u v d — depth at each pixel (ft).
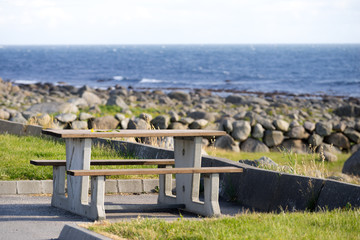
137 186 37.83
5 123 62.75
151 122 84.43
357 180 44.37
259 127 85.97
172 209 32.55
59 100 176.65
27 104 153.48
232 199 36.04
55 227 26.27
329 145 86.99
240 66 506.07
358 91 272.51
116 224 25.02
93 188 28.04
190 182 31.17
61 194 31.50
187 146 31.32
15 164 40.37
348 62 560.20
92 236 22.52
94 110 112.98
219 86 304.91
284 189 32.04
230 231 22.65
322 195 29.73
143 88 286.66
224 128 85.87
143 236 22.39
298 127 87.15
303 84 317.83
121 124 77.92
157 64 552.00
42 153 46.06
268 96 241.35
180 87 296.92
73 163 29.48
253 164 43.91
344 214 25.72
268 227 23.32
